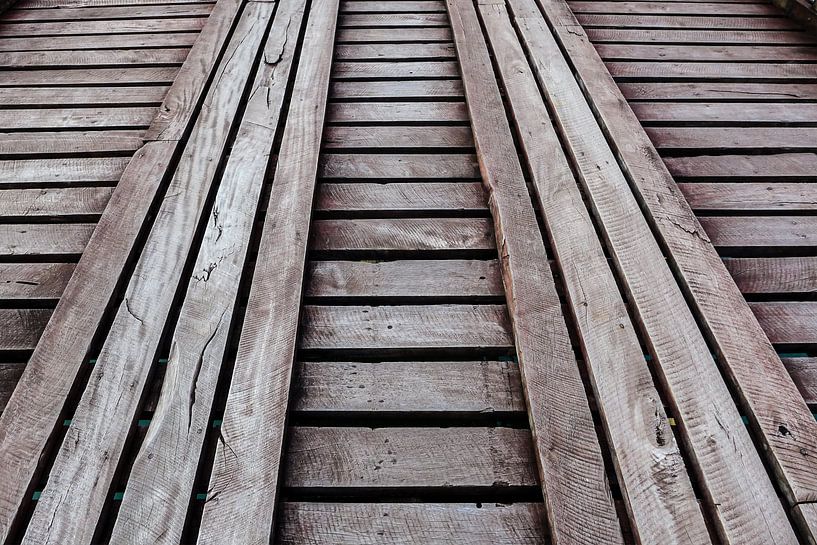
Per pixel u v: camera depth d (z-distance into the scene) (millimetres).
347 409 1579
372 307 1827
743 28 3232
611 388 1544
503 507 1399
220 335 1674
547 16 3176
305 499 1451
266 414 1485
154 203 2123
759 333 1679
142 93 2744
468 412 1579
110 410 1508
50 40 3176
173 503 1341
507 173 2188
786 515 1330
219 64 2807
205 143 2344
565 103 2549
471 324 1780
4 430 1489
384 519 1384
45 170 2312
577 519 1316
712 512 1339
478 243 2035
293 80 2801
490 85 2668
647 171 2207
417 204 2186
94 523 1322
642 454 1411
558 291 1923
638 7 3418
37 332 1773
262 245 1923
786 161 2377
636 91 2760
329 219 2150
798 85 2783
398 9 3424
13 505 1370
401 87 2799
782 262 1979
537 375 1575
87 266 1865
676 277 1890
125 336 1667
